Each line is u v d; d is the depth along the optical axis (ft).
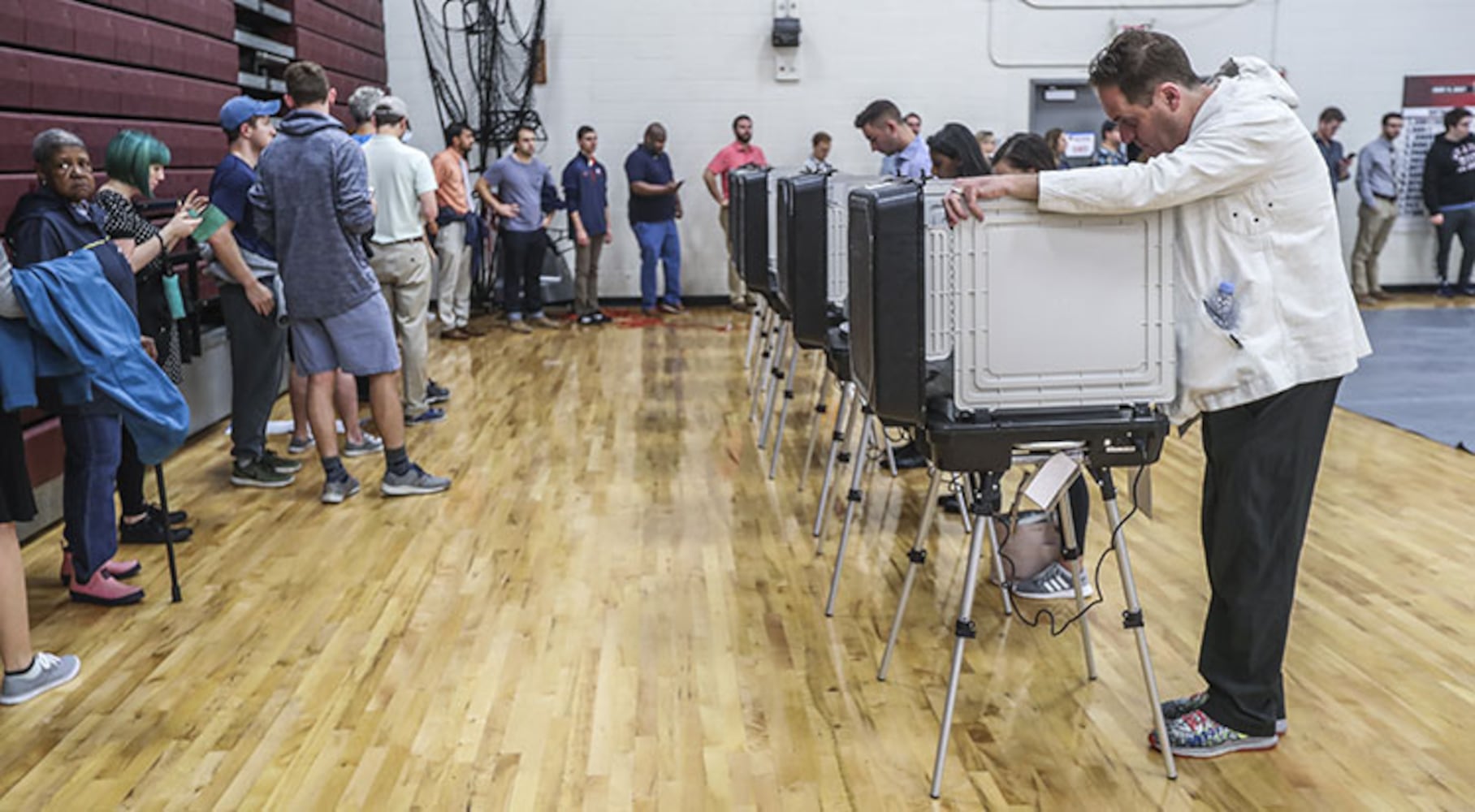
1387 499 14.11
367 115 17.67
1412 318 28.25
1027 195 7.18
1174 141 7.71
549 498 14.48
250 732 8.63
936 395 7.77
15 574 9.14
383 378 14.34
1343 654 9.71
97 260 10.21
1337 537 12.73
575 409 19.56
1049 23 31.89
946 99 32.17
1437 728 8.44
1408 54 32.12
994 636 10.21
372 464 16.19
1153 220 7.36
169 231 11.28
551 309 32.07
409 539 12.96
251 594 11.39
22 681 9.17
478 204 30.35
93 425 10.69
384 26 30.81
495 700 9.09
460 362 24.06
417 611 10.89
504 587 11.50
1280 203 7.32
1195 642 10.00
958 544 12.62
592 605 11.02
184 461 16.34
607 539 12.90
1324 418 7.63
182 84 17.75
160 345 12.78
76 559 10.94
